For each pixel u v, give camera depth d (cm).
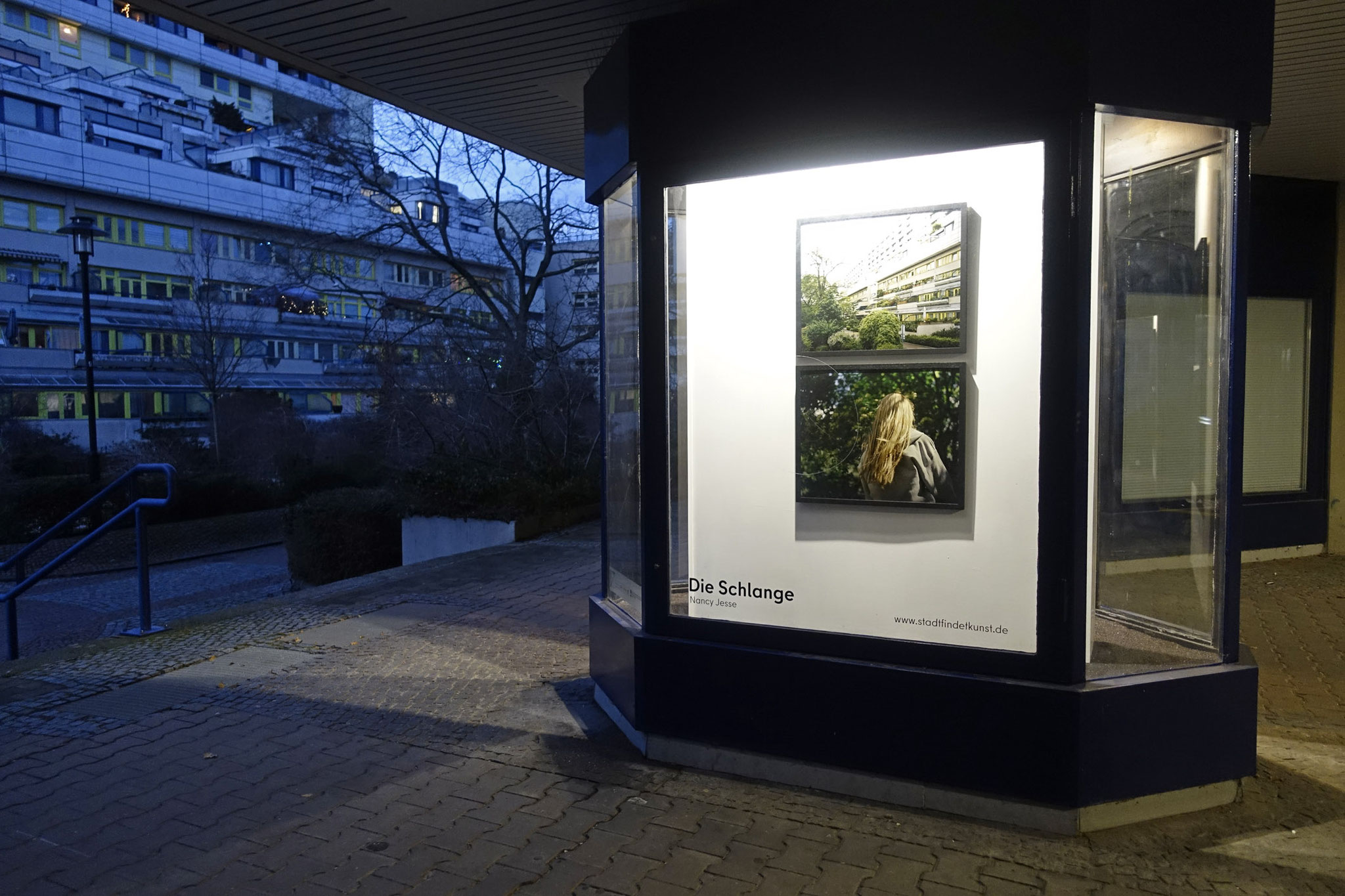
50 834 356
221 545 1959
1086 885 308
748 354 400
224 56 6569
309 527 1262
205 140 5900
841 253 380
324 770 418
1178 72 341
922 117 354
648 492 420
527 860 329
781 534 398
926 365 365
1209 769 360
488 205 1788
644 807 372
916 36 354
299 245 1959
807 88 374
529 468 1352
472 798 384
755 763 400
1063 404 335
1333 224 897
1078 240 331
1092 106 330
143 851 342
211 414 3381
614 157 434
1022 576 352
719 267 404
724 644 406
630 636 430
